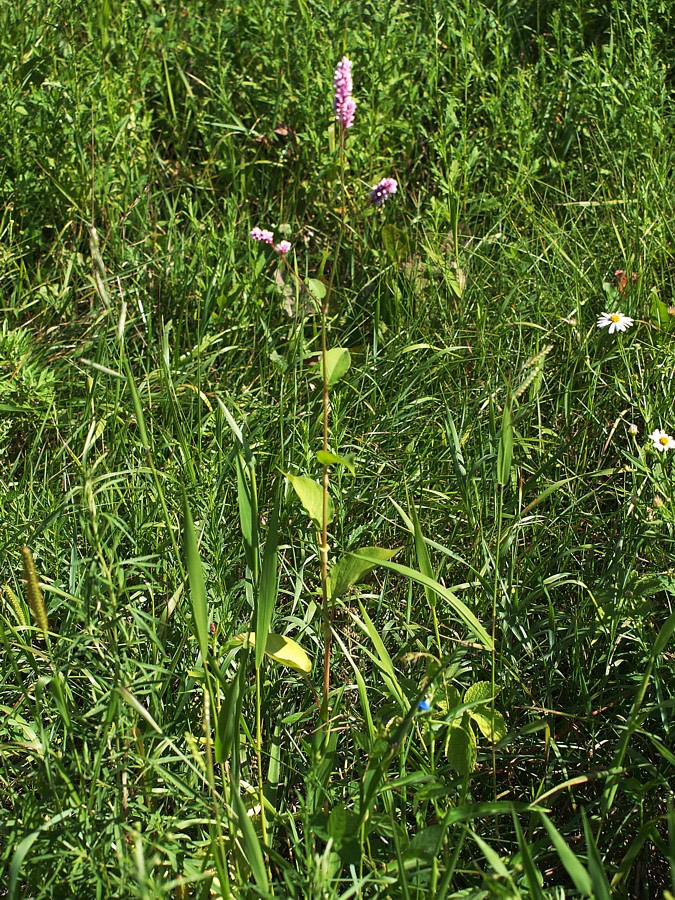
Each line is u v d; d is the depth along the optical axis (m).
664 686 2.38
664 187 3.84
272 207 4.07
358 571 2.13
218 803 2.09
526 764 2.42
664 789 2.26
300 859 2.07
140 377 3.36
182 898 1.96
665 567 2.59
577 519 2.87
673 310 3.29
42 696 2.30
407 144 4.18
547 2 4.76
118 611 2.40
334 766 2.35
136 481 2.80
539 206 4.05
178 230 4.02
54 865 1.97
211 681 2.15
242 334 3.55
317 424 3.06
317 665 2.55
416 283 3.67
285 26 4.25
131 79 4.16
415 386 3.33
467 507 2.71
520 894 1.81
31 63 4.08
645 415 2.91
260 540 2.76
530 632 2.58
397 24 4.34
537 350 3.33
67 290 3.64
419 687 2.26
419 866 1.91
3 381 3.16
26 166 3.89
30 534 2.74
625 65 4.36
